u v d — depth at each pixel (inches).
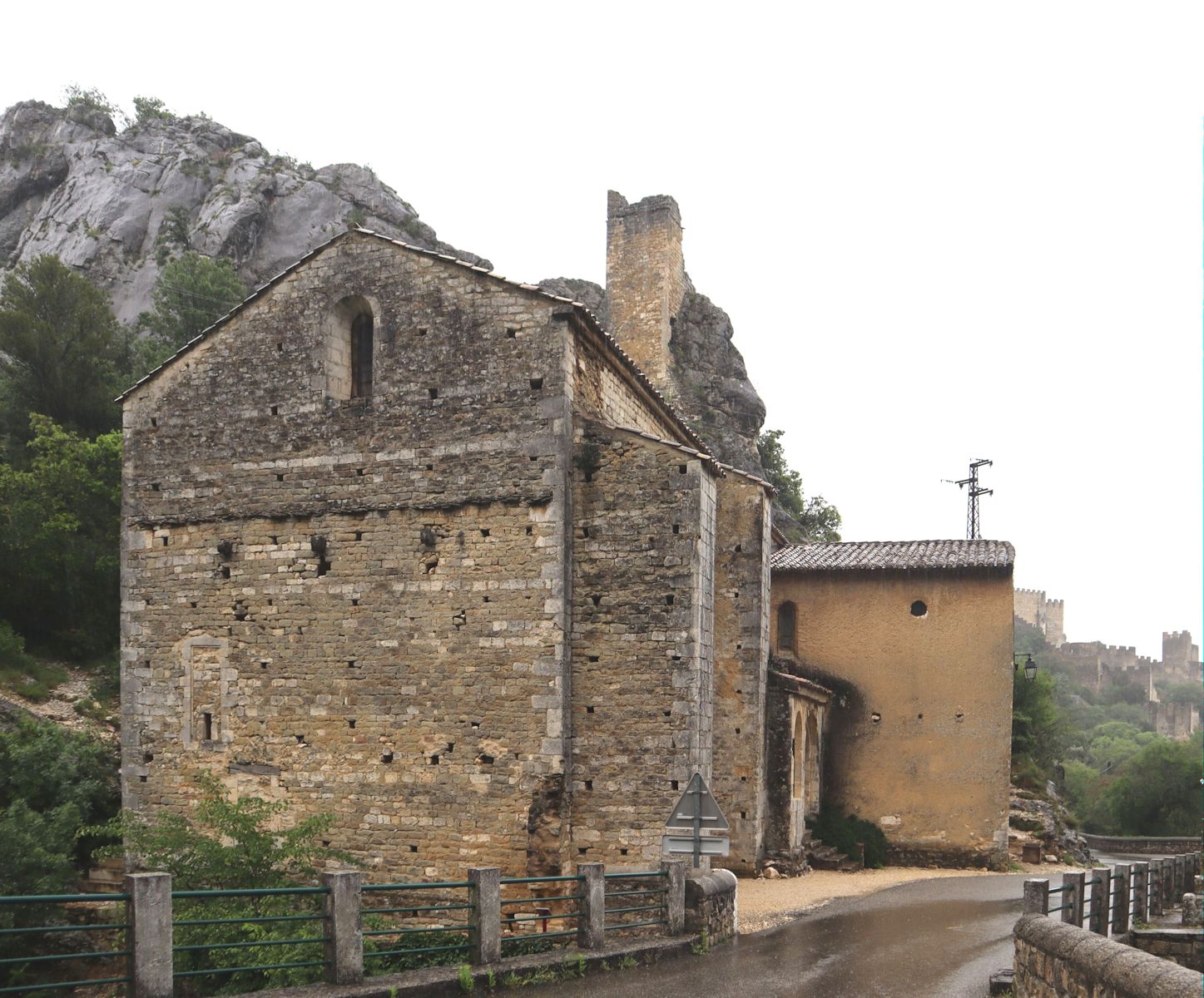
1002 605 1239.5
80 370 1450.5
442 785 760.3
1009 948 682.8
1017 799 1364.4
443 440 791.1
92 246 2123.5
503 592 764.0
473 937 540.1
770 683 1056.8
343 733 791.1
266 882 723.4
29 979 731.4
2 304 1503.4
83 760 906.1
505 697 754.2
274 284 854.5
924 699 1242.6
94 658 1192.8
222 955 629.9
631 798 735.1
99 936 807.7
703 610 761.0
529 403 772.0
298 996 458.6
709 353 2524.6
